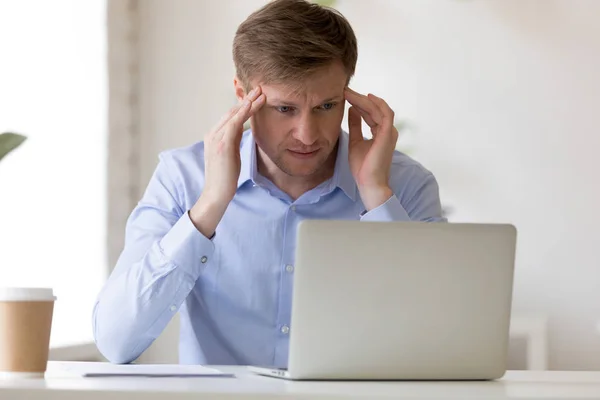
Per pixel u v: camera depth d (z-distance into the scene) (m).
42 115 4.30
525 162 4.50
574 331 4.43
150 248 2.16
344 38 2.21
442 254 1.62
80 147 4.52
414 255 1.62
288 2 2.22
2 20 4.11
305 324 1.58
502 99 4.52
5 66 4.11
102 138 4.64
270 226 2.45
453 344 1.64
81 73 4.54
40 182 4.28
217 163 2.15
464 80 4.57
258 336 2.43
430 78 4.61
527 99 4.49
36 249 4.24
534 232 4.48
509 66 4.51
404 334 1.62
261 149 2.37
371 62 4.70
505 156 4.52
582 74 4.43
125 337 2.12
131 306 2.10
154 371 1.69
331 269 1.58
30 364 1.58
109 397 1.31
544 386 1.52
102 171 4.63
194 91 4.92
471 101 4.56
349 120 2.41
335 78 2.18
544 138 4.47
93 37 4.61
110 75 4.70
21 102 4.20
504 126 4.52
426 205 2.58
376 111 2.33
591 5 4.41
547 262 4.46
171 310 2.13
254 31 2.20
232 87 4.85
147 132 4.98
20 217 4.16
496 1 4.52
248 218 2.45
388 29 4.66
